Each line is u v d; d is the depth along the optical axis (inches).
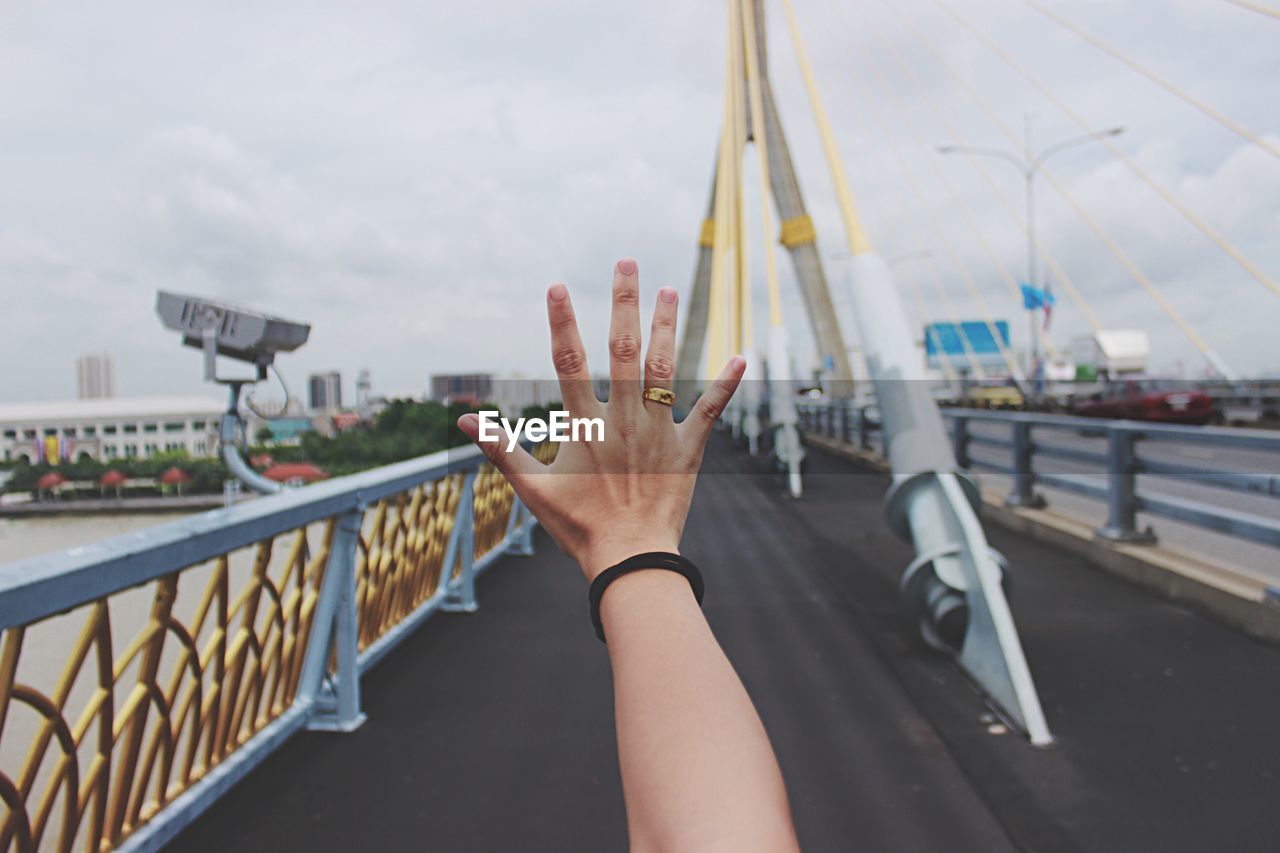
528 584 216.1
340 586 122.0
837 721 126.7
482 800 98.5
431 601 177.9
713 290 1087.0
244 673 101.4
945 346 1862.7
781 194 1508.4
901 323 177.9
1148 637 166.9
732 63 1171.9
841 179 281.9
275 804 96.9
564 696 133.7
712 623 182.4
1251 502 317.1
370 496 128.8
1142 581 205.0
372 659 142.9
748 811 17.9
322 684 124.3
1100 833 92.9
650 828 18.6
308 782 102.8
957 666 150.1
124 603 88.5
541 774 105.6
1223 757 112.3
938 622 149.9
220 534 84.0
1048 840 91.7
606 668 147.3
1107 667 149.7
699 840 17.5
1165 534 265.4
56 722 64.9
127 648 74.1
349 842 88.6
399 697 133.3
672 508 25.3
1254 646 160.2
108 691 71.2
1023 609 189.2
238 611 95.0
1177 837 92.2
